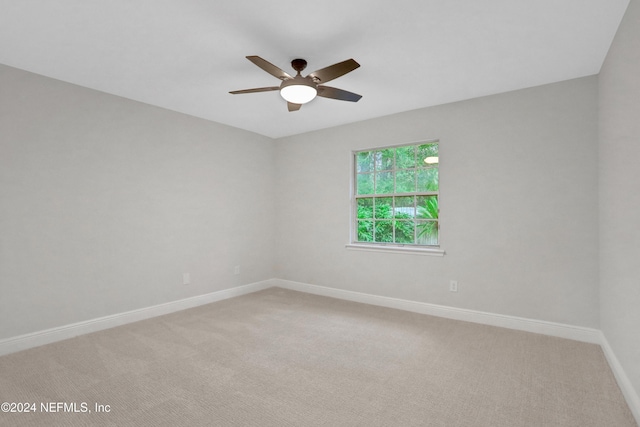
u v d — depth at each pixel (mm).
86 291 3170
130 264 3498
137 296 3557
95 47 2443
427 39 2330
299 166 4938
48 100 2939
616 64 2252
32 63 2693
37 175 2873
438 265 3703
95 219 3238
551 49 2469
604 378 2285
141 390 2129
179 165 3955
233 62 2686
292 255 5016
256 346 2848
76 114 3115
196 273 4133
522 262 3225
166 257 3822
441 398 2045
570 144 2998
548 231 3100
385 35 2279
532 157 3178
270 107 3797
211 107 3801
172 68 2795
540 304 3139
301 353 2707
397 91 3311
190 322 3486
